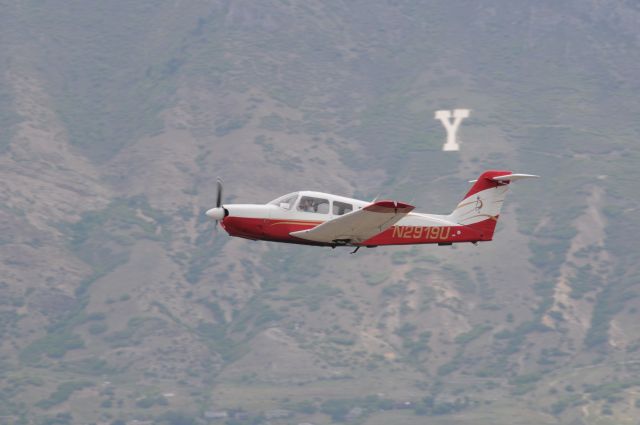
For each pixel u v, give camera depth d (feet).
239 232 317.63
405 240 330.75
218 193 321.11
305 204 315.99
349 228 308.81
